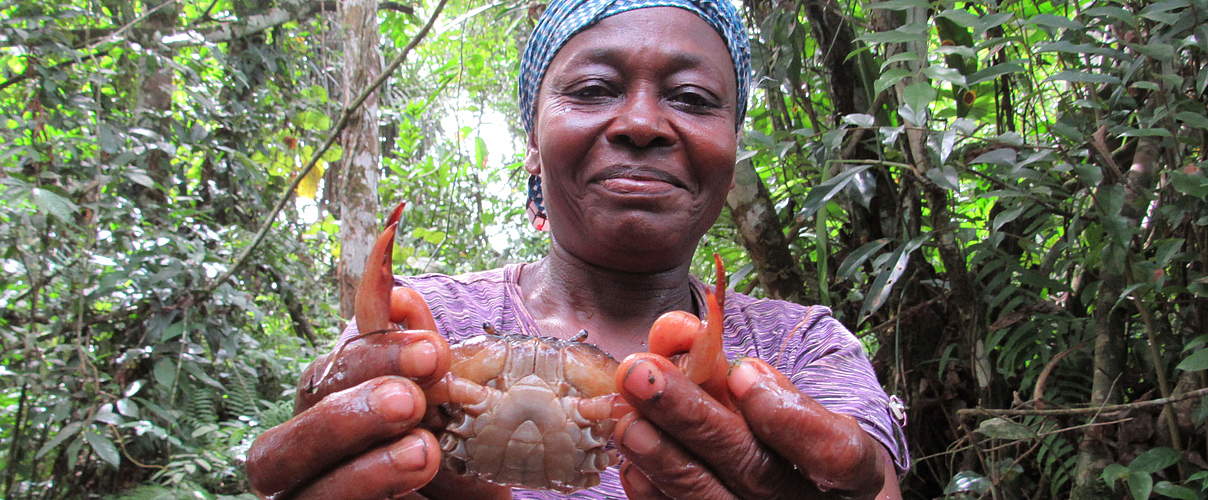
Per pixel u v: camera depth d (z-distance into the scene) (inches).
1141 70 30.0
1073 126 31.4
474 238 97.8
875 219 38.7
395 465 13.1
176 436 57.1
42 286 49.6
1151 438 30.5
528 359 16.6
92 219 48.8
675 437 13.8
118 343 54.3
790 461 13.9
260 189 75.2
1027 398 35.7
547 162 19.3
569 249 20.4
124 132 54.1
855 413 17.7
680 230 18.9
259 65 73.5
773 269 37.4
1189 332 31.0
